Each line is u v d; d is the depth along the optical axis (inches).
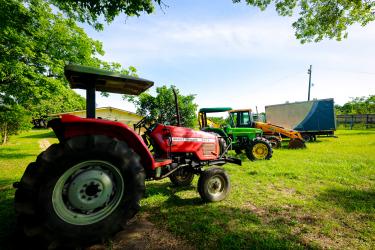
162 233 89.7
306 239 85.3
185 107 601.9
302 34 274.2
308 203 122.3
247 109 370.0
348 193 138.0
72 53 349.1
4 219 99.8
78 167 77.1
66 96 341.7
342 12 237.9
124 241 83.5
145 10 153.9
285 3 250.7
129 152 85.3
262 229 92.4
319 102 499.8
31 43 282.8
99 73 92.2
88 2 150.3
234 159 148.6
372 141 452.4
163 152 123.7
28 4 295.6
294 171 195.0
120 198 82.7
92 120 83.0
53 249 76.0
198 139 136.7
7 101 315.9
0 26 255.1
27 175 69.2
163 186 158.6
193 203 123.8
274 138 400.5
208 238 84.4
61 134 99.7
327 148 366.0
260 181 167.8
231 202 125.0
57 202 73.1
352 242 83.4
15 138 707.4
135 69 429.7
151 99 595.5
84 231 74.9
